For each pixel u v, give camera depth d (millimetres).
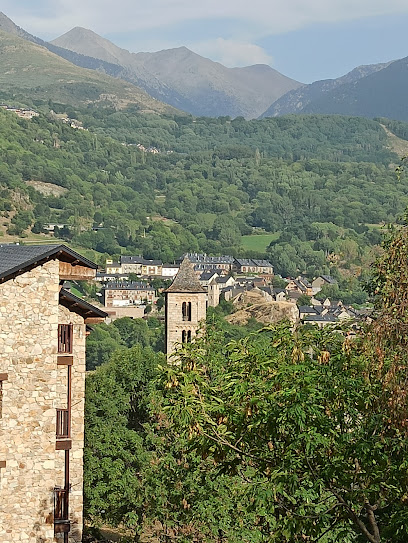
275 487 26422
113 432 56656
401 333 24391
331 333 29062
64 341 41000
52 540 35844
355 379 26984
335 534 31328
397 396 23828
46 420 35969
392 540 26266
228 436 28469
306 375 26516
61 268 37562
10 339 35625
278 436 27375
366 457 26047
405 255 25484
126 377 62219
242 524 42188
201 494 44562
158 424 50875
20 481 35625
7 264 35719
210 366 38219
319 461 27203
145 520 53875
